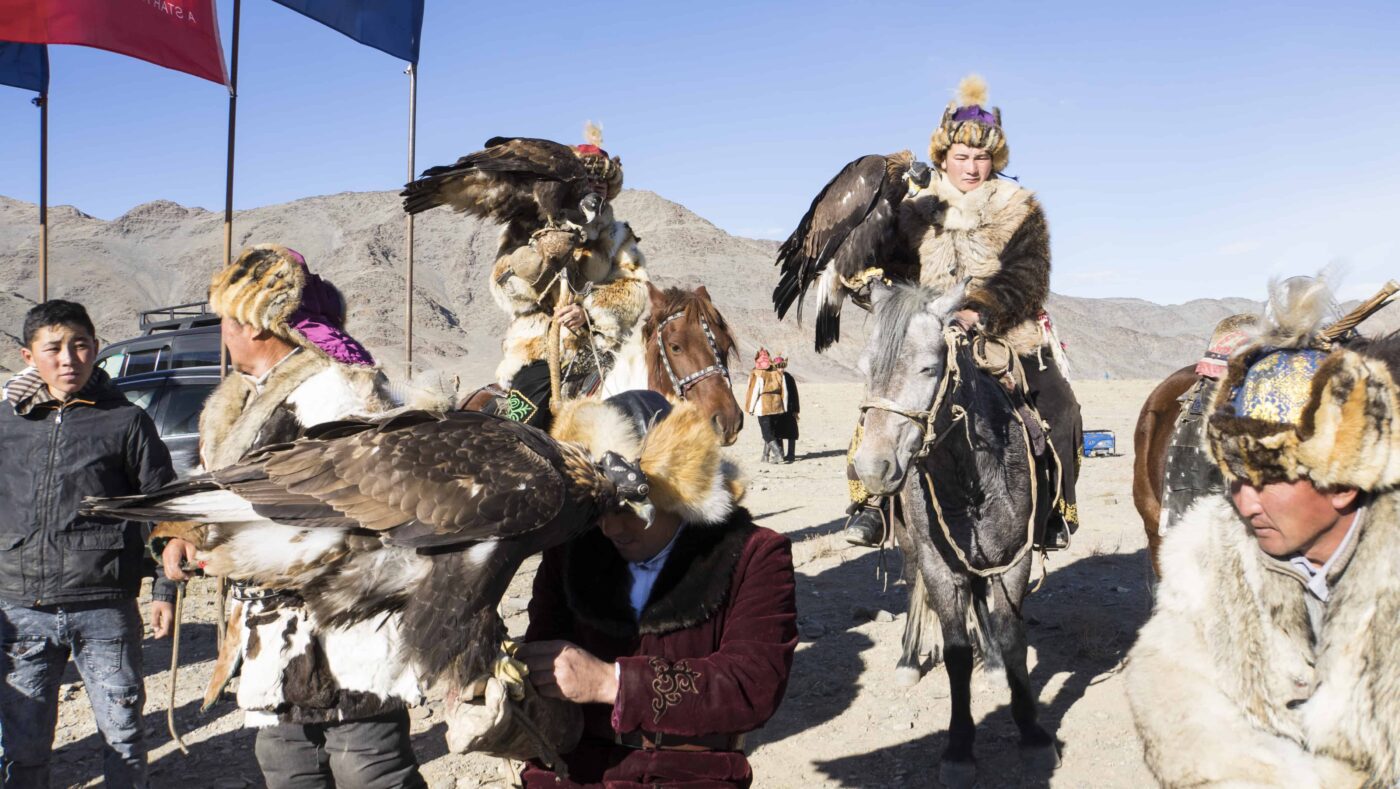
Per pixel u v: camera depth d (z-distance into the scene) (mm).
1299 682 2232
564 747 2803
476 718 2428
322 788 3367
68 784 5613
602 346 6723
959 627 5402
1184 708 2316
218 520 2416
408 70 9523
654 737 2881
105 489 4730
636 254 6844
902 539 6312
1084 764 5574
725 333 8117
